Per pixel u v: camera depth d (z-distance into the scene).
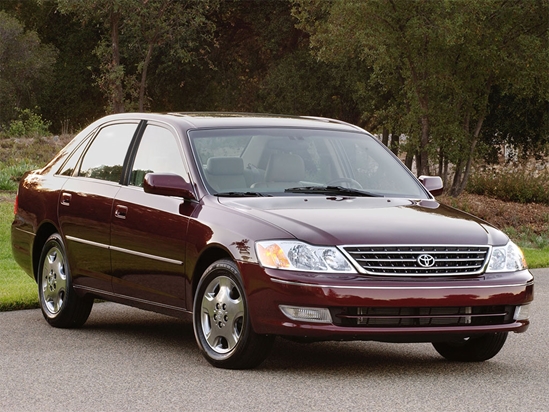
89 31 66.62
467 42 32.88
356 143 9.38
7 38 63.34
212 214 7.99
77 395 6.76
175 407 6.38
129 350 8.73
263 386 7.04
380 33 31.80
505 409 6.42
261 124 9.18
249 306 7.37
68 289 9.92
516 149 45.28
